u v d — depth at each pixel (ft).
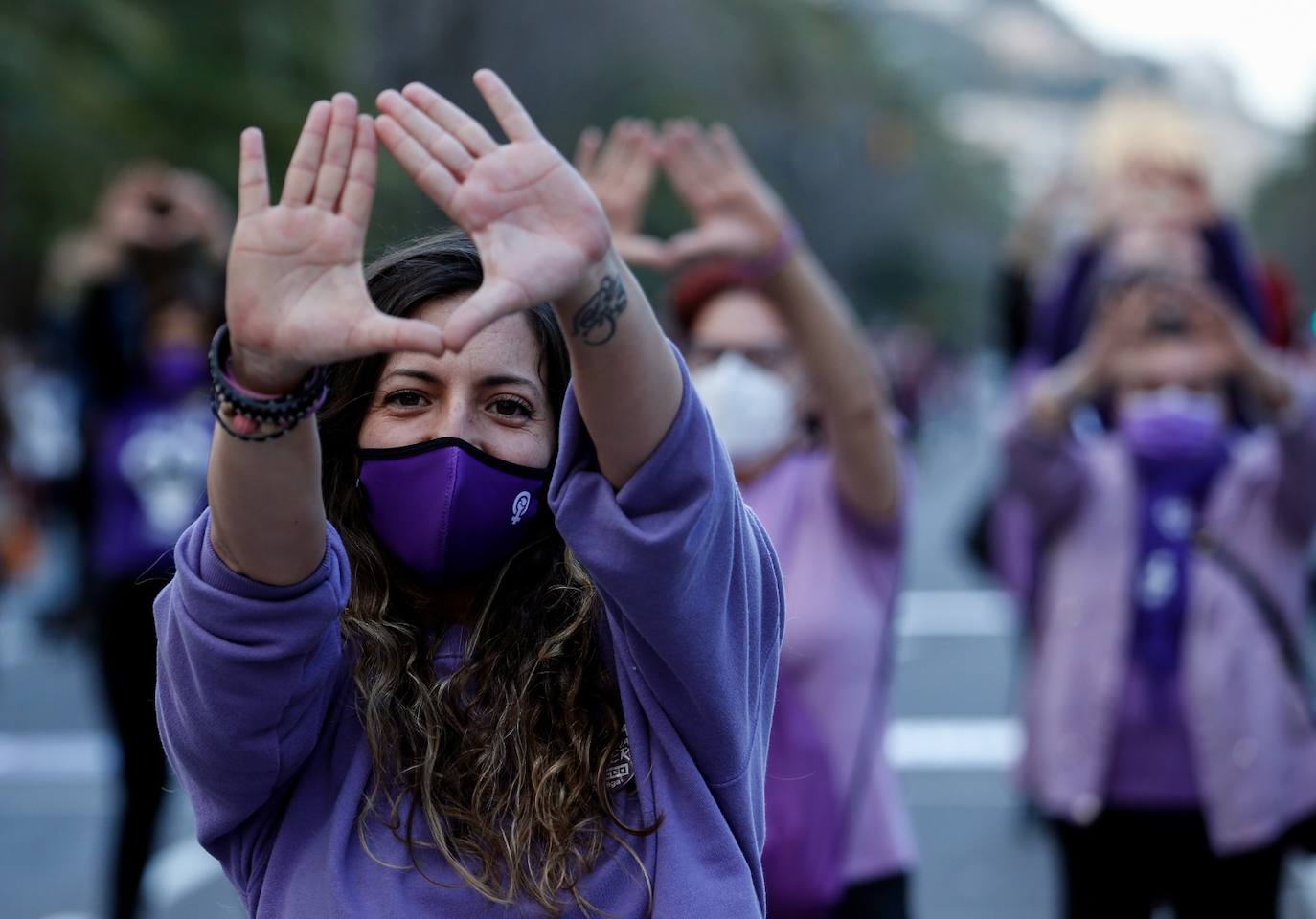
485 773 6.56
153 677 17.70
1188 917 14.23
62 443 44.98
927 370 185.06
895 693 31.89
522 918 6.44
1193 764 13.71
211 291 19.15
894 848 11.64
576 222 5.91
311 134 5.93
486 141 5.93
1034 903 19.53
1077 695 14.05
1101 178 17.17
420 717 6.65
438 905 6.45
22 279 72.18
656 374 6.23
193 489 18.24
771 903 10.94
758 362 12.92
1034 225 22.93
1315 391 14.14
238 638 6.31
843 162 199.11
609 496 6.33
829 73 172.76
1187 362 14.26
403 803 6.61
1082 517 14.40
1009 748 27.25
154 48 66.39
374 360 6.94
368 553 6.93
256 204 5.91
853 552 12.05
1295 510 13.97
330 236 5.87
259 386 6.01
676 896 6.48
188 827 23.67
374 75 89.81
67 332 19.48
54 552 52.54
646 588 6.31
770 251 11.97
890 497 12.01
